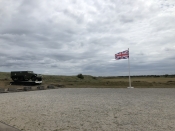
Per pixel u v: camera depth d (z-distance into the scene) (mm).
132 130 6422
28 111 10102
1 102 13781
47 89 28734
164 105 11820
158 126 6895
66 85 36000
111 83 38188
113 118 8289
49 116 8789
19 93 22234
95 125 7117
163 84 34969
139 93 20234
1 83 35375
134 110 10195
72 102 13609
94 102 13531
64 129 6598
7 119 8203
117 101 13945
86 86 34344
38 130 6492
